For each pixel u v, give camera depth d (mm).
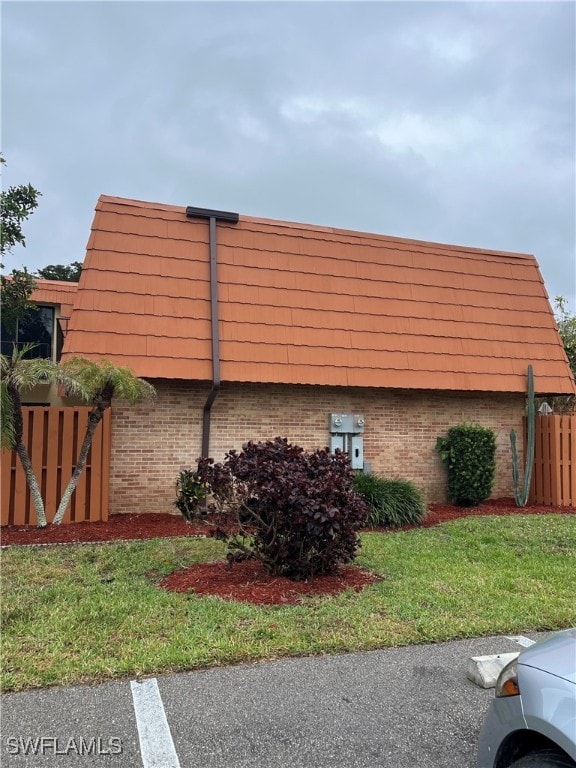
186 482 9578
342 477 6301
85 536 8180
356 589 5922
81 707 3545
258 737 3277
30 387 8680
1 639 4477
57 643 4410
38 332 16641
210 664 4152
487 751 2602
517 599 5742
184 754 3107
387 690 3852
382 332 11734
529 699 2430
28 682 3812
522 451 12914
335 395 11578
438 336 12148
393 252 12742
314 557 6281
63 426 9266
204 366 10195
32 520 9000
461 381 11906
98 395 8703
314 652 4402
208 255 11172
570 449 12148
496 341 12609
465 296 12852
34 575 6250
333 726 3404
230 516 6312
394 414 11984
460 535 8891
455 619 5133
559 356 13031
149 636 4578
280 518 6062
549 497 12109
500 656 4141
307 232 12219
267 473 6074
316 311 11422
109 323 9953
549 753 2371
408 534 8945
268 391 11125
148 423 10312
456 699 3752
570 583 6383
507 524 9719
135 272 10500
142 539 8102
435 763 3080
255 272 11336
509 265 13711
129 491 10102
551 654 2588
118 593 5641
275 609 5250
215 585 5926
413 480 11977
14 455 8992
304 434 11289
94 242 10508
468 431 11703
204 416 10516
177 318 10375
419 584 6156
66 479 9211
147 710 3521
